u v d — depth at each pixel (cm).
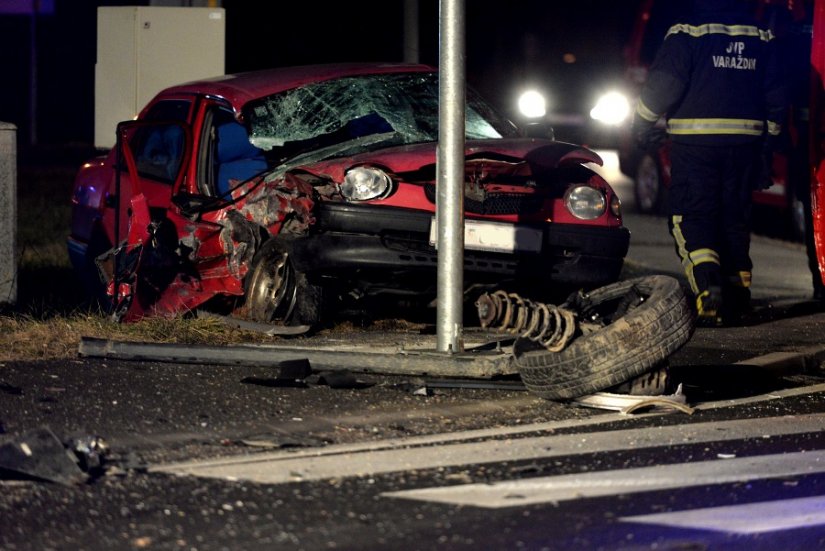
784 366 1642
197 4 2586
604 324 1426
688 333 1341
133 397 1349
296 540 940
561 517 996
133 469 1109
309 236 1620
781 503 1038
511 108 3809
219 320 1702
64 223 2956
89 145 5612
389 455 1166
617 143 3594
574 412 1351
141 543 932
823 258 2094
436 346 1522
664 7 3409
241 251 1689
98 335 1619
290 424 1273
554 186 1708
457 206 1469
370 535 951
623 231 1716
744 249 1955
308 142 1772
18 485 1062
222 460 1142
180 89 1906
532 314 1355
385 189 1623
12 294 1866
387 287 1703
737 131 1906
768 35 1922
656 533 961
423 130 1816
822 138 2070
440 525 974
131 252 1741
